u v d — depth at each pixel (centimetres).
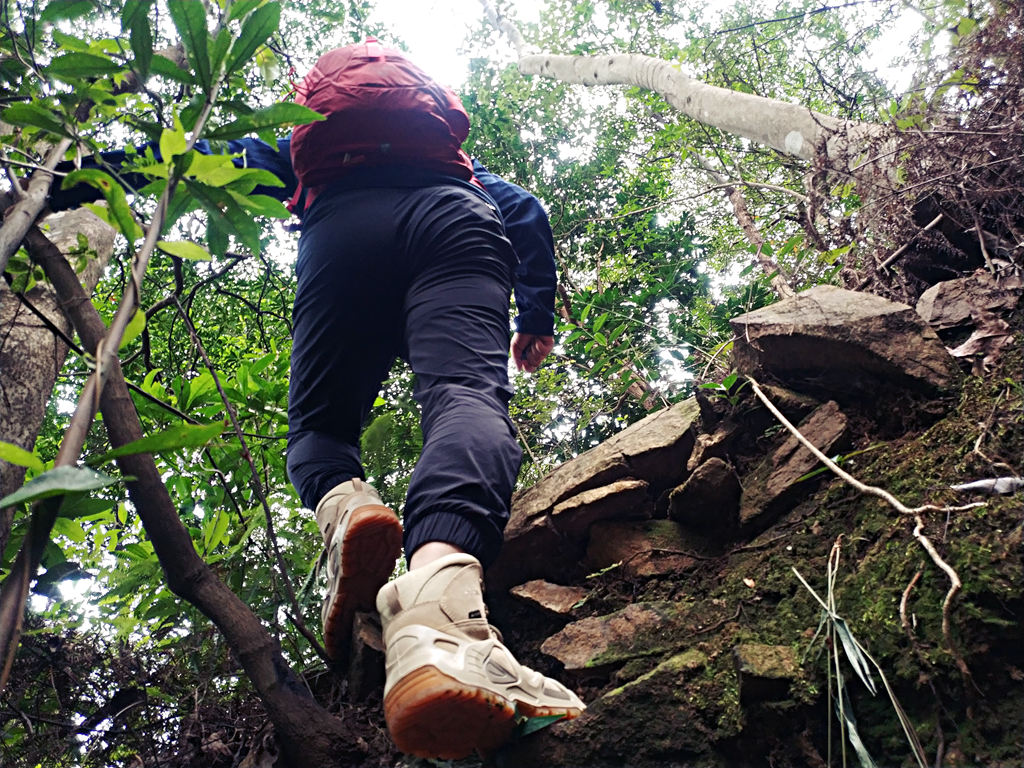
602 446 204
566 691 136
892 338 173
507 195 204
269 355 245
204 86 85
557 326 317
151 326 414
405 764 139
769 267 285
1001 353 166
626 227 467
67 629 185
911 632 119
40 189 99
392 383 309
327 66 168
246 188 90
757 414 188
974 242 211
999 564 118
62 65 90
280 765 146
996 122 200
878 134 232
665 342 289
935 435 155
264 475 231
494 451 137
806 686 122
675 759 126
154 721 178
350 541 143
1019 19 197
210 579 135
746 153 424
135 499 123
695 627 152
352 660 163
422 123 165
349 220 160
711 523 179
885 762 114
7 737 172
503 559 194
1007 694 110
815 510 163
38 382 126
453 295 158
